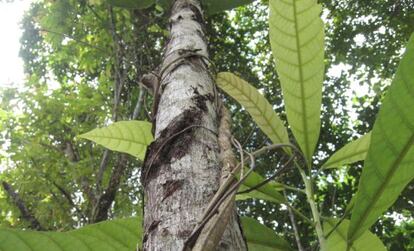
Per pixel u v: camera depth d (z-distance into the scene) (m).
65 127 5.46
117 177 3.87
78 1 5.13
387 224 5.45
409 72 0.73
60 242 0.89
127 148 1.44
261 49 6.66
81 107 5.38
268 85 5.81
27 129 5.39
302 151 1.10
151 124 1.38
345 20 6.29
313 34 1.10
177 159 0.98
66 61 5.82
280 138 1.27
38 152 5.17
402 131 0.77
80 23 5.30
